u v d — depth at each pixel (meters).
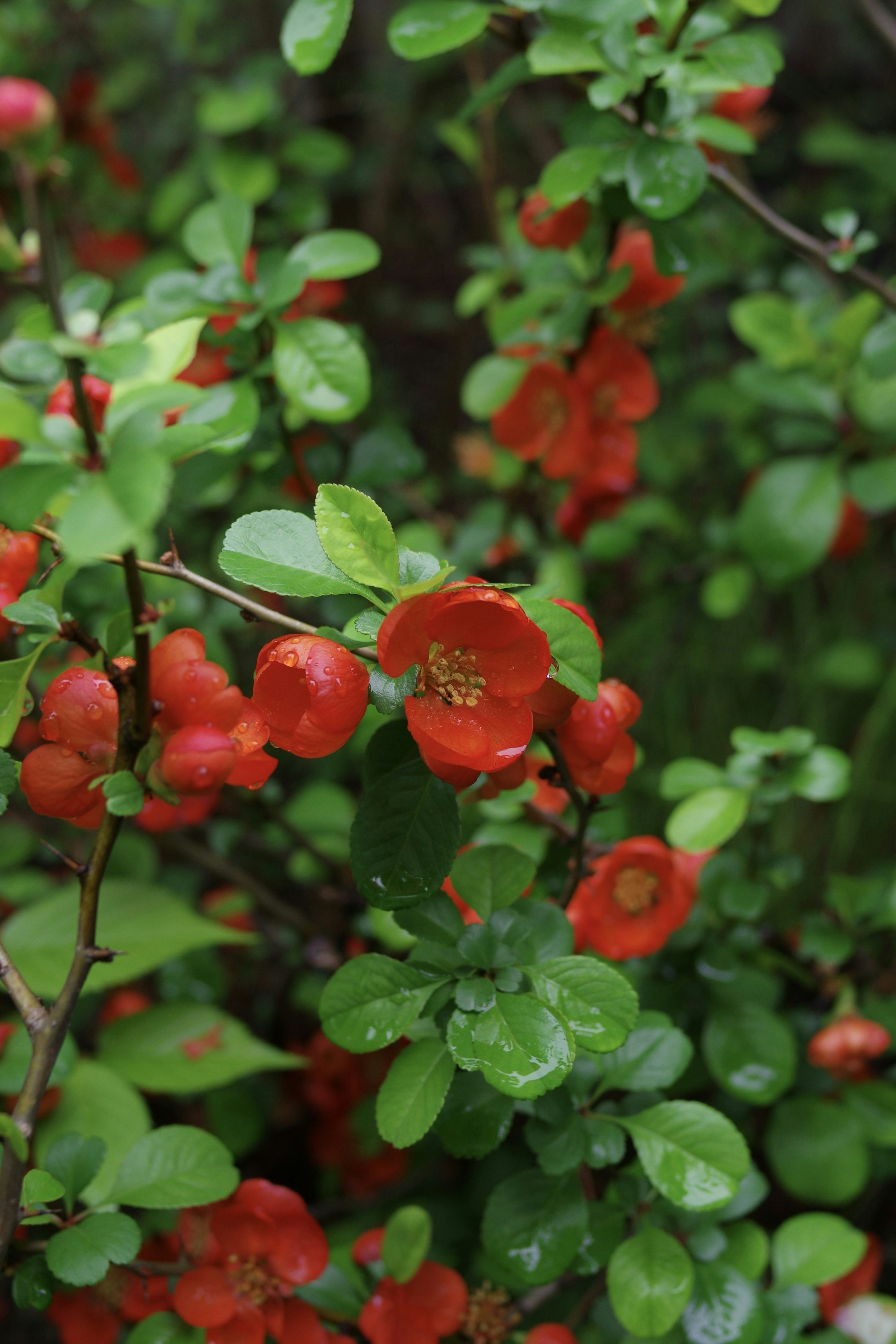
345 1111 0.92
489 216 1.20
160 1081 0.80
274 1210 0.68
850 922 0.80
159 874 1.07
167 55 1.64
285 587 0.60
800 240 0.79
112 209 1.49
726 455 1.46
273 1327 0.67
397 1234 0.68
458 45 0.74
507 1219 0.67
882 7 1.40
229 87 1.36
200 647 0.60
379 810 0.62
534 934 0.65
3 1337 1.00
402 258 2.04
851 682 1.24
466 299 1.11
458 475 1.44
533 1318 0.78
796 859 0.79
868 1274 0.79
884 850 1.23
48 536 0.60
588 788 0.65
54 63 1.27
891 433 0.97
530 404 0.88
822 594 1.46
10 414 0.57
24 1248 0.64
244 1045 0.81
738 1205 0.70
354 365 0.74
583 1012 0.63
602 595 1.25
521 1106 0.67
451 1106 0.66
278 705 0.60
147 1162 0.66
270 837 0.98
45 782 0.61
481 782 0.67
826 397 0.98
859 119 1.96
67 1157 0.65
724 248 1.24
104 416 0.61
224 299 0.75
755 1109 0.87
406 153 1.62
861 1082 0.81
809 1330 0.79
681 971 0.78
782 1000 0.88
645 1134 0.66
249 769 0.61
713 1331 0.67
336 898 0.90
